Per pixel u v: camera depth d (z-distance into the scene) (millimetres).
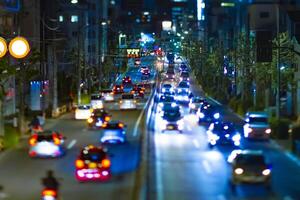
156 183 76188
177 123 136625
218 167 89500
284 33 187125
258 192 70375
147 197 65562
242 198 66125
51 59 190750
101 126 140625
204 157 100250
